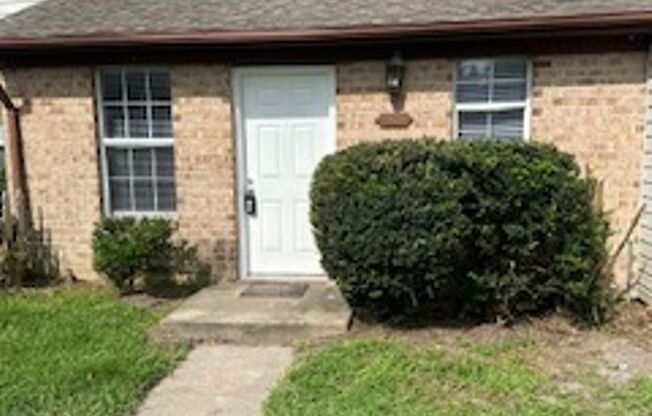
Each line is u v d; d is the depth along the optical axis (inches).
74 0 331.3
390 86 265.1
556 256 227.1
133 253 264.2
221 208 285.7
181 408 168.4
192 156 284.0
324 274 288.5
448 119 267.0
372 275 217.3
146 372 187.3
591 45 253.9
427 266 214.5
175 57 277.6
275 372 192.4
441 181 211.2
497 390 173.9
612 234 240.1
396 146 220.4
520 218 223.5
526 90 263.9
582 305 231.1
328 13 274.7
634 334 220.2
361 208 213.0
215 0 311.3
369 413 160.2
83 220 294.4
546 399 169.9
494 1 271.9
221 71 277.4
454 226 211.3
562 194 222.7
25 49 274.1
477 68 266.8
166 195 292.5
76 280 298.4
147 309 253.4
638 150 256.8
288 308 239.3
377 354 199.5
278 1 301.7
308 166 283.1
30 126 291.1
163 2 313.0
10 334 221.1
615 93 255.3
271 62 274.2
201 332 222.5
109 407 165.6
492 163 214.7
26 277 295.4
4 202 295.7
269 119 282.0
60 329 226.7
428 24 246.8
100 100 287.7
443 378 181.6
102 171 291.7
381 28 250.2
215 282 287.6
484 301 228.8
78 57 281.9
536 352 203.9
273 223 289.1
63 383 178.7
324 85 276.5
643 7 240.2
